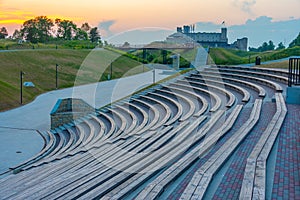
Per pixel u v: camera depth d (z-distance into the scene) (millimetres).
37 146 18141
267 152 7895
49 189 8188
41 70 48781
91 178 8328
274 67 27078
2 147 17812
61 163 11414
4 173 13539
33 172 10953
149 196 6258
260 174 6512
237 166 7723
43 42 90312
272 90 18672
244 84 21719
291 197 5871
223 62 37250
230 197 6188
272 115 12930
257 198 5520
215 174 7184
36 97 36500
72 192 7492
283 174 6922
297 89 14672
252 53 53562
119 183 7438
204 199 6133
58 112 21438
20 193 8492
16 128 22422
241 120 13031
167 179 7031
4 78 40594
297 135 9805
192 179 6742
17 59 49750
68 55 59094
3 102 31359
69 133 19812
